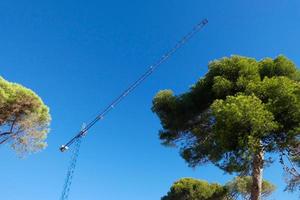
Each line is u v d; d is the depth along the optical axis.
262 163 15.13
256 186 14.88
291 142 14.23
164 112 19.58
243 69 17.42
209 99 18.50
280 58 18.25
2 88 22.02
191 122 19.06
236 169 15.05
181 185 30.98
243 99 14.18
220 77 17.39
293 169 15.81
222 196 30.00
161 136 19.80
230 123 13.88
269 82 15.24
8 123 22.75
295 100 14.29
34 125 23.22
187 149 18.97
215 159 16.56
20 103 22.30
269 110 14.32
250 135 13.70
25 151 23.28
